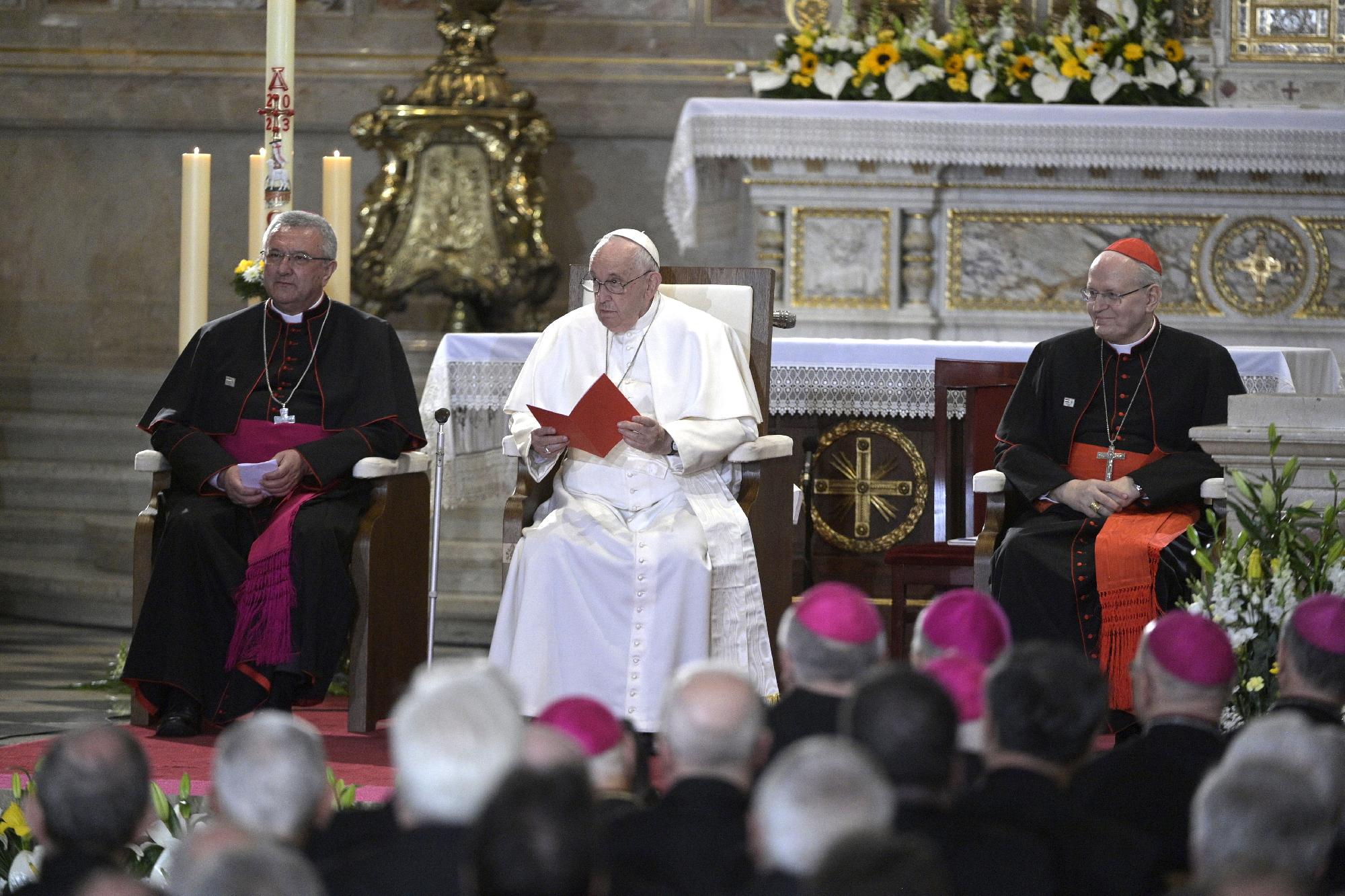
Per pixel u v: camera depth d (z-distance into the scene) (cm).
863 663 1123
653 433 2023
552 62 4512
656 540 2036
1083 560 2019
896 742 877
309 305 2331
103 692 2730
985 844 862
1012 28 3559
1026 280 3444
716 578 2069
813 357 2697
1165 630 1132
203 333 2334
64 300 4578
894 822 816
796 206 3412
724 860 887
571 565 2027
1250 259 3419
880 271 3416
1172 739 1114
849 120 3334
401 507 2306
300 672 2120
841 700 1120
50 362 4562
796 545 2858
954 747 888
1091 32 3516
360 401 2289
